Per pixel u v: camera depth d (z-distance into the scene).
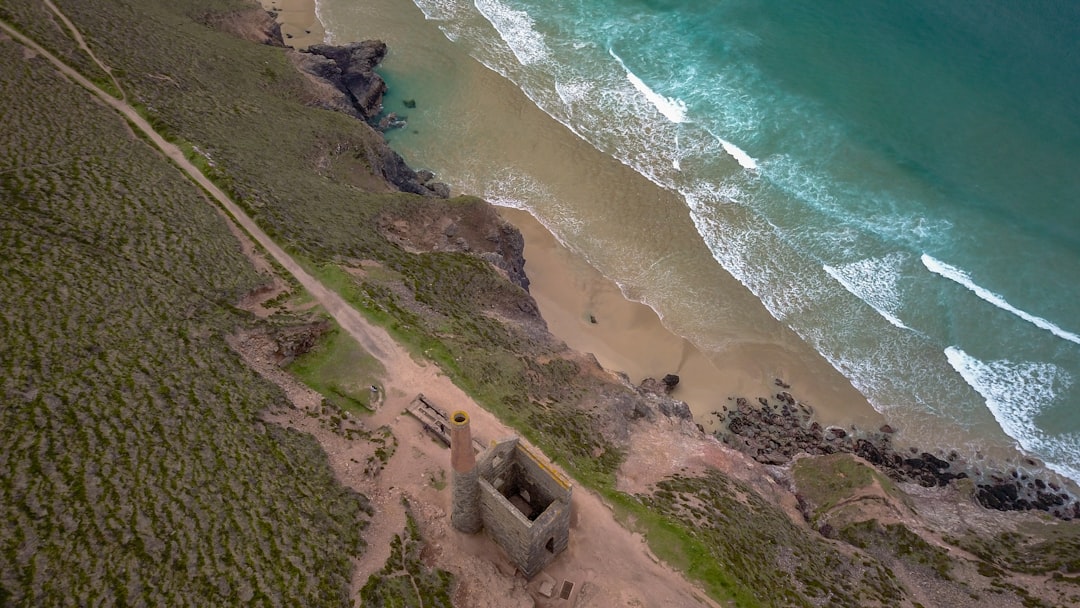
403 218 53.69
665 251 59.81
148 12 66.38
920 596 36.97
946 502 45.03
